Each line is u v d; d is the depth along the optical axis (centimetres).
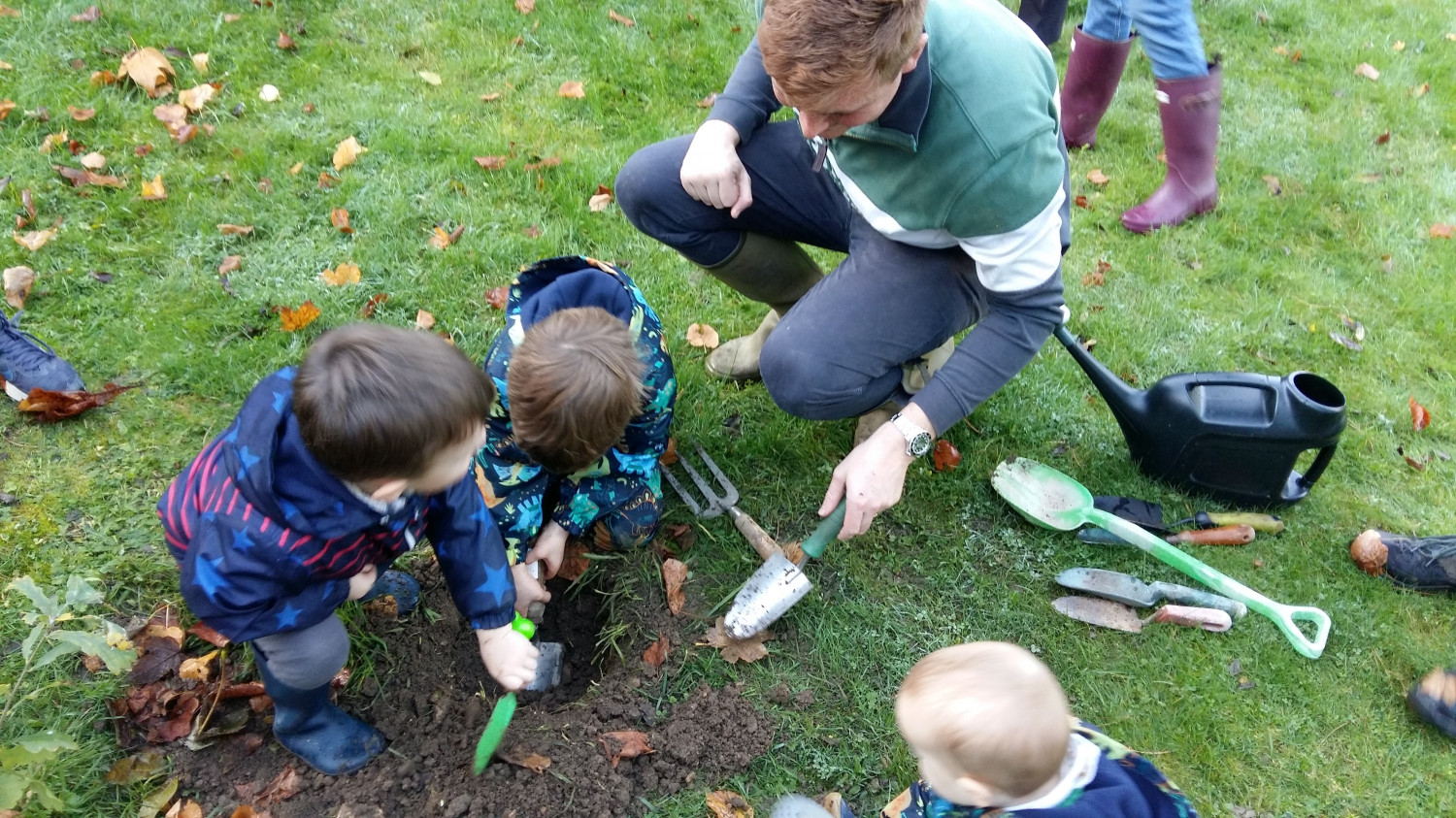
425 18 436
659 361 222
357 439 142
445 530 182
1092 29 394
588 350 182
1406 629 250
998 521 267
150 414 265
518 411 184
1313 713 230
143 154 345
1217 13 527
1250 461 261
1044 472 270
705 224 254
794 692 223
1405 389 320
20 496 242
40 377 259
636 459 236
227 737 202
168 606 222
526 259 324
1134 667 236
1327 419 245
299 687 180
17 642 212
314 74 394
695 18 460
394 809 194
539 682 223
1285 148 430
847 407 243
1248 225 385
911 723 148
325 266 316
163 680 207
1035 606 247
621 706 214
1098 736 164
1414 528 275
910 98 177
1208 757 220
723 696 220
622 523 238
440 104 389
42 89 362
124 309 293
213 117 366
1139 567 259
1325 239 384
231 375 276
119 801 190
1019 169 187
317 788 197
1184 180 379
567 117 392
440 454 149
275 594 159
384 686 216
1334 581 259
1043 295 205
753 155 247
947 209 198
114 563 229
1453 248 382
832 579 247
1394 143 445
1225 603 245
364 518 158
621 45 435
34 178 327
